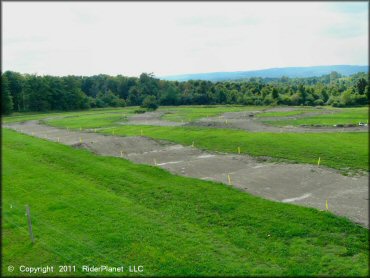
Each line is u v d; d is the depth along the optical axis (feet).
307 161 125.90
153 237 69.62
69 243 68.28
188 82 549.13
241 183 103.86
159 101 478.18
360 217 75.82
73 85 425.69
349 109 334.24
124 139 179.22
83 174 115.34
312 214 76.23
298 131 198.70
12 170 120.47
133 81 551.18
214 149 153.79
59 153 144.97
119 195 94.84
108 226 74.84
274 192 95.30
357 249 62.80
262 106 421.18
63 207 85.92
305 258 60.49
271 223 73.36
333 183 101.35
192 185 99.55
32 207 86.33
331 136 168.76
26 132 228.43
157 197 91.50
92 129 232.53
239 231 70.95
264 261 60.23
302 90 442.91
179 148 159.74
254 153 141.59
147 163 133.28
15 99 392.27
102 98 475.72
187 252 63.77
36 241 69.41
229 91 499.10
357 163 120.88
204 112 347.97
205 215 79.15
